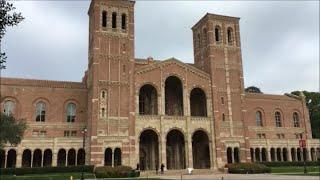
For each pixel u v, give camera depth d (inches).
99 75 2915.8
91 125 2807.6
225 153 3157.0
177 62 3201.3
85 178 2325.3
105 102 2878.9
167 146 3272.6
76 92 3191.4
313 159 3782.0
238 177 2213.3
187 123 3095.5
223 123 3233.3
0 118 2190.0
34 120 3006.9
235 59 3469.5
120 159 2837.1
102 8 3095.5
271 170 2849.4
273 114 3939.5
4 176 2299.5
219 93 3299.7
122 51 3046.3
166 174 2746.1
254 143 3513.8
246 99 3843.5
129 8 3186.5
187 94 3171.8
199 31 3659.0
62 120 3090.6
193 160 3324.3
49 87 3117.6
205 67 3437.5
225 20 3553.2
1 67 811.4
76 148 2878.9
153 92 3267.7
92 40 3083.2
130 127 2888.8
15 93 2997.0
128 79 2992.1
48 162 2918.3
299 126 4055.1
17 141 2274.9
